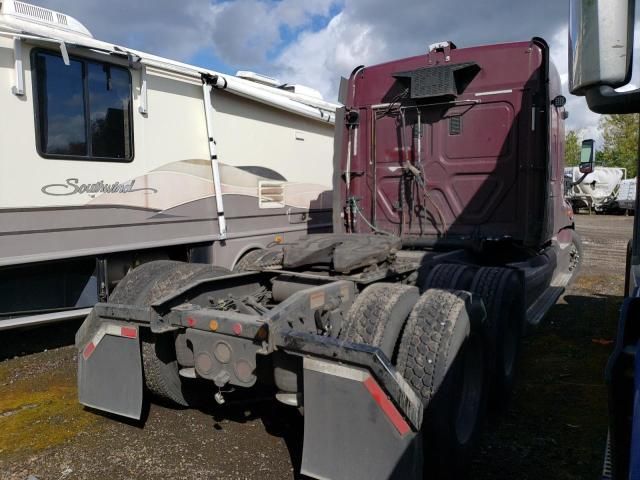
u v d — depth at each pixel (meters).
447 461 3.04
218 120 6.95
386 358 2.57
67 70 5.38
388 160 5.98
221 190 6.98
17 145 5.00
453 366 3.06
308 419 2.76
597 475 3.32
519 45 5.26
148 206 6.12
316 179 9.03
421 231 5.84
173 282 4.09
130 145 5.93
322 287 3.46
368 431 2.60
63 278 5.49
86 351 3.67
